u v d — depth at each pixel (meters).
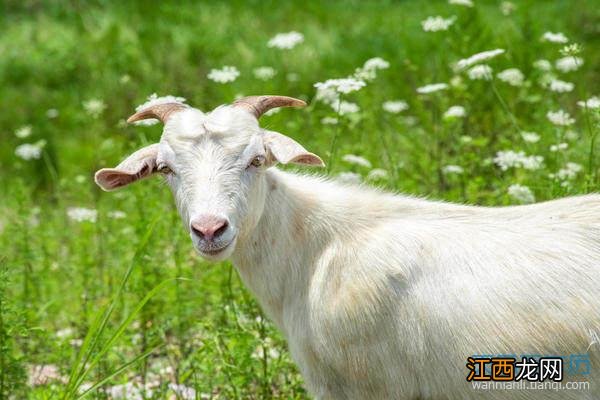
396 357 6.18
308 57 18.33
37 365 8.95
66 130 16.86
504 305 5.88
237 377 7.38
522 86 11.57
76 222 12.08
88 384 8.23
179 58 18.67
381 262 6.27
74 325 9.27
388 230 6.45
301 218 6.64
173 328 8.91
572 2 19.55
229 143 6.28
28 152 11.32
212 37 20.41
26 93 19.22
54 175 12.21
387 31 19.84
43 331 8.38
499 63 11.97
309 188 6.78
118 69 18.97
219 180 6.17
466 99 11.27
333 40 19.78
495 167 10.34
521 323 5.83
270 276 6.68
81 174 13.50
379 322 6.18
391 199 6.72
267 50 18.67
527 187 8.28
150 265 9.09
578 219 6.12
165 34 20.36
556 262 5.91
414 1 22.75
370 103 12.06
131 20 22.75
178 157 6.32
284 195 6.65
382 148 10.93
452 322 5.98
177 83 16.11
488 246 6.12
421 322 6.07
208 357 7.61
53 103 18.28
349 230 6.55
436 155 10.82
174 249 9.55
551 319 5.79
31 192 13.91
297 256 6.61
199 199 6.12
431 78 13.09
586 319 5.73
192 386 8.11
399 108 10.55
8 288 9.43
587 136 9.54
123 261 10.00
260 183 6.43
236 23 22.06
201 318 8.73
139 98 16.41
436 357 6.05
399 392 6.24
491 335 5.88
